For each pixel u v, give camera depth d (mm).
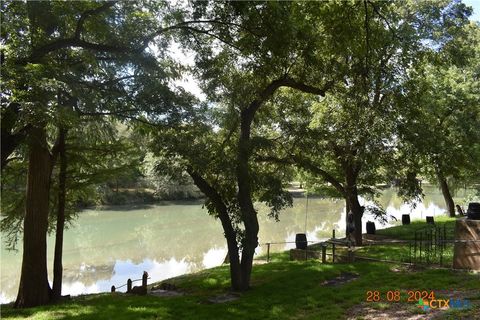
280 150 16844
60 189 16203
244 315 10281
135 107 12922
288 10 11367
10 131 10984
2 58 10273
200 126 13406
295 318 9828
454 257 12820
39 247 14719
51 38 12086
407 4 20500
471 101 26203
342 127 18641
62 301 14844
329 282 13188
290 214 52000
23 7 11492
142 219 48281
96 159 17719
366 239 23531
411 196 19641
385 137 17328
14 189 18438
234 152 13180
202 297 12695
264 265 17844
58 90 10242
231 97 14195
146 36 13148
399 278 12320
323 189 25438
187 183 14328
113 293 14984
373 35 13016
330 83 15477
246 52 13055
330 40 13266
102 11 12234
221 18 12375
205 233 40125
